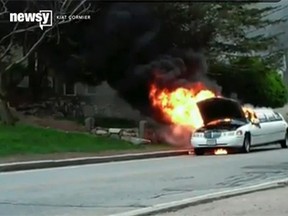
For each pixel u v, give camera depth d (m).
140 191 16.42
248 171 21.39
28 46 37.59
